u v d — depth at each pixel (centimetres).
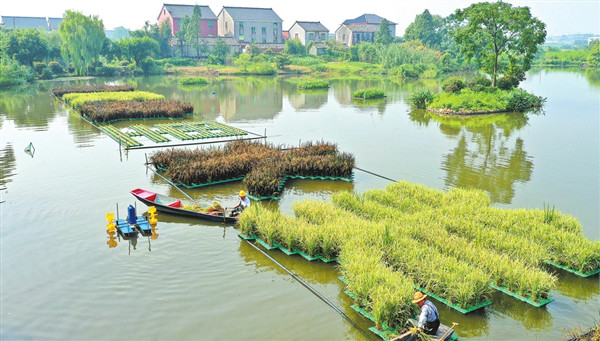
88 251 1508
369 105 5494
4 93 6612
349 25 15038
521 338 1084
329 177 2400
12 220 1755
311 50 13725
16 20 17362
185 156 2495
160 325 1123
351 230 1502
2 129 3712
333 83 8756
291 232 1526
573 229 1579
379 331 1091
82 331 1099
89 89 6350
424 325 1009
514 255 1402
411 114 4750
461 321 1145
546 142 3294
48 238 1602
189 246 1557
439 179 2383
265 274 1381
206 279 1341
